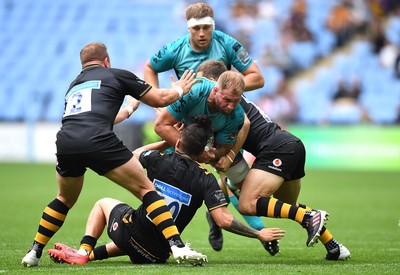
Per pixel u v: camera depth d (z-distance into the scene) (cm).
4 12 10412
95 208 2372
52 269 2117
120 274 1970
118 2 10281
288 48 9381
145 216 2214
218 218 2231
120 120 2450
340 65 9275
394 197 5403
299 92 9062
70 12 10306
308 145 8375
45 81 9588
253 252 2839
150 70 2862
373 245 3042
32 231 3406
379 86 9138
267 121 2577
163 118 2395
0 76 9725
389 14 9581
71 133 2131
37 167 7825
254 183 2447
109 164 2127
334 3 9656
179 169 2262
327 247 2489
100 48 2323
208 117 2283
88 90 2203
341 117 8881
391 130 8125
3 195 5212
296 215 2317
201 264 2159
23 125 8494
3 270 2106
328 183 6550
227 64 2852
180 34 9844
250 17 9656
